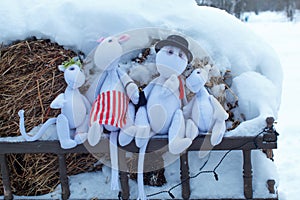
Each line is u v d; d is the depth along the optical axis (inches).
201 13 99.3
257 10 1015.6
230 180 88.0
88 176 92.1
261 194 86.7
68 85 84.0
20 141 85.0
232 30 98.2
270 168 88.0
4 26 90.8
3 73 88.0
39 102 87.7
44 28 91.3
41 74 88.1
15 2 94.5
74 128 84.6
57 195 90.6
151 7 97.3
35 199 90.7
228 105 93.0
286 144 160.6
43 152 85.3
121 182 87.1
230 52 95.7
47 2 95.3
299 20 840.9
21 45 89.9
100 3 94.8
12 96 87.7
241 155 89.7
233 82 93.9
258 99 89.7
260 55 98.2
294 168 137.7
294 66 324.2
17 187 91.6
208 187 87.9
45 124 83.4
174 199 87.7
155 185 89.0
